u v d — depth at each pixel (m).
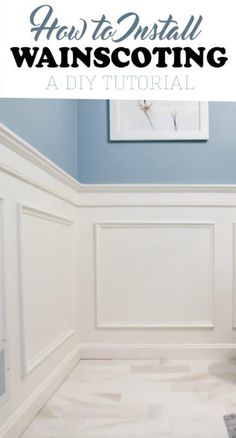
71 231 1.68
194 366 1.64
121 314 1.79
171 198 1.81
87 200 1.81
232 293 1.79
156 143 1.85
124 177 1.86
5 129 0.94
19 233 1.05
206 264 1.80
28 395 1.12
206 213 1.80
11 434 0.97
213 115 1.84
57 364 1.43
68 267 1.63
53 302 1.40
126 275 1.80
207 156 1.84
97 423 1.09
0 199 0.94
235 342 1.78
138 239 1.80
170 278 1.79
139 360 1.75
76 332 1.74
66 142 1.68
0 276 0.93
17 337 1.04
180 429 1.05
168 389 1.36
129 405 1.21
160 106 1.84
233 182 1.83
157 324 1.78
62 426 1.08
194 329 1.78
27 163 1.14
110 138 1.85
